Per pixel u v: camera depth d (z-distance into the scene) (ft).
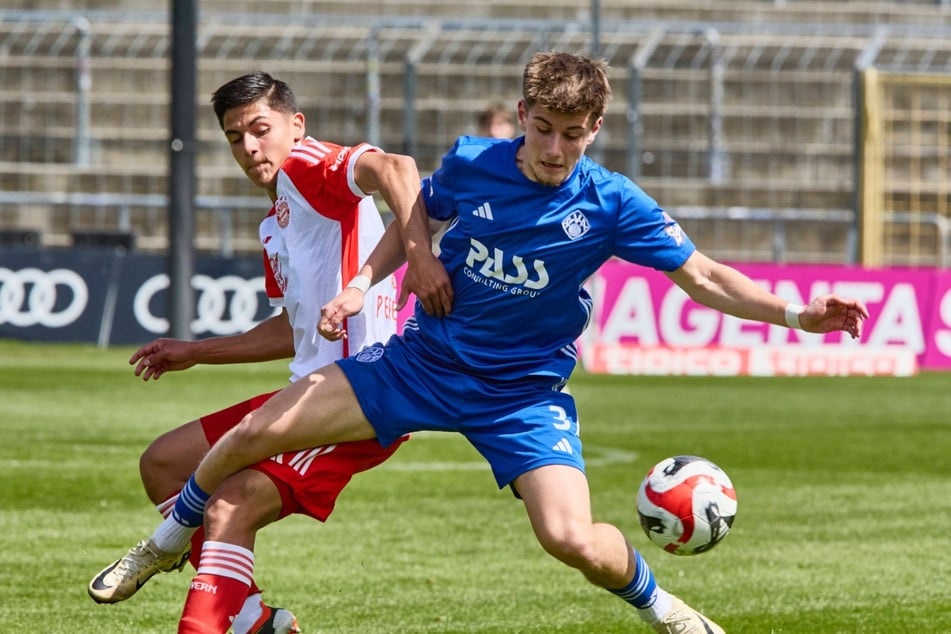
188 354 51.16
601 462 108.99
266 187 48.98
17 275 215.31
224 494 43.27
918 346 217.56
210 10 291.99
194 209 203.82
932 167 272.72
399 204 44.37
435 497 90.17
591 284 210.18
